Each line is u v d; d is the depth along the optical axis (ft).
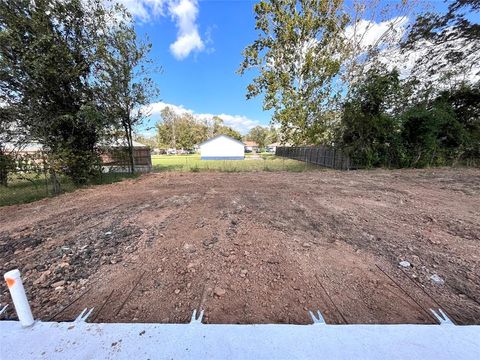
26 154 19.01
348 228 10.52
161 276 6.82
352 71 45.34
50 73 19.66
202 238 9.48
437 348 4.21
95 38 25.20
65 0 21.68
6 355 4.17
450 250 8.34
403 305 5.52
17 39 18.49
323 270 7.04
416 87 36.96
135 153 43.50
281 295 5.90
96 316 5.23
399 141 34.35
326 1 42.04
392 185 21.54
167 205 15.07
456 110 37.24
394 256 7.90
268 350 4.18
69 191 21.47
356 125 33.86
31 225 11.80
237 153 103.09
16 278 4.66
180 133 166.91
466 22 34.68
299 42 45.75
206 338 4.44
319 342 4.34
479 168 32.09
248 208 13.92
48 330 4.72
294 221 11.49
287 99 44.57
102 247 8.90
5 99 19.12
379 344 4.29
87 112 21.88
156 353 4.16
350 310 5.34
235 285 6.32
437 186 20.63
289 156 79.10
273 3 44.39
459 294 5.94
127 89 31.50
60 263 7.75
